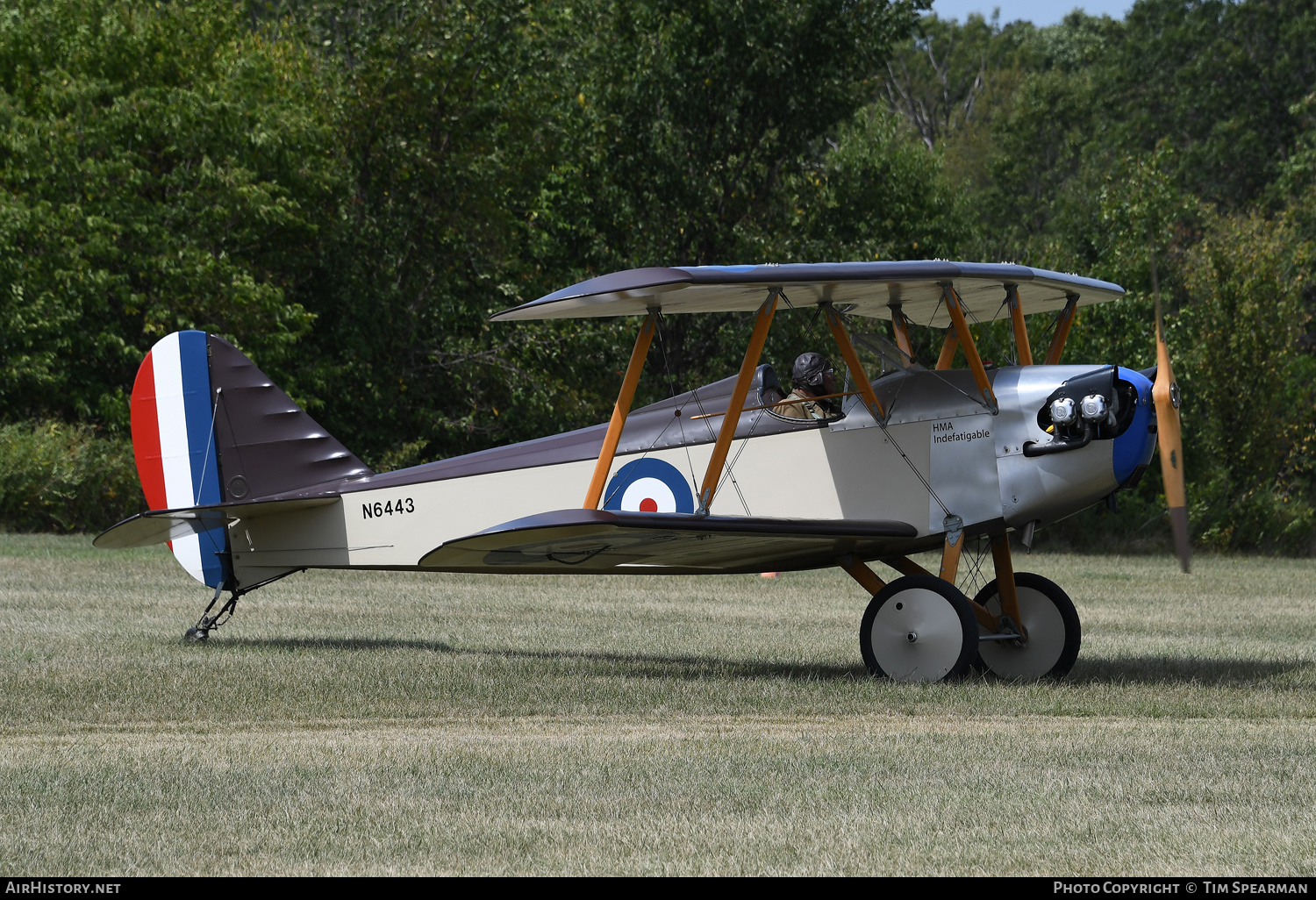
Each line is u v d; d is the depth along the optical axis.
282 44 70.25
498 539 17.80
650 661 21.61
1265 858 10.00
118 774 12.52
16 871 9.64
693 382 64.81
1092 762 13.22
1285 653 23.64
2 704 16.31
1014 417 19.19
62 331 56.09
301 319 59.38
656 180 66.88
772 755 13.55
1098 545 62.66
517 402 64.69
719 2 65.25
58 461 50.94
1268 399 63.38
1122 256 67.69
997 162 130.62
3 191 56.88
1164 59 117.25
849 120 71.88
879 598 19.14
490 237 68.56
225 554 23.23
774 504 20.27
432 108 65.50
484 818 11.02
